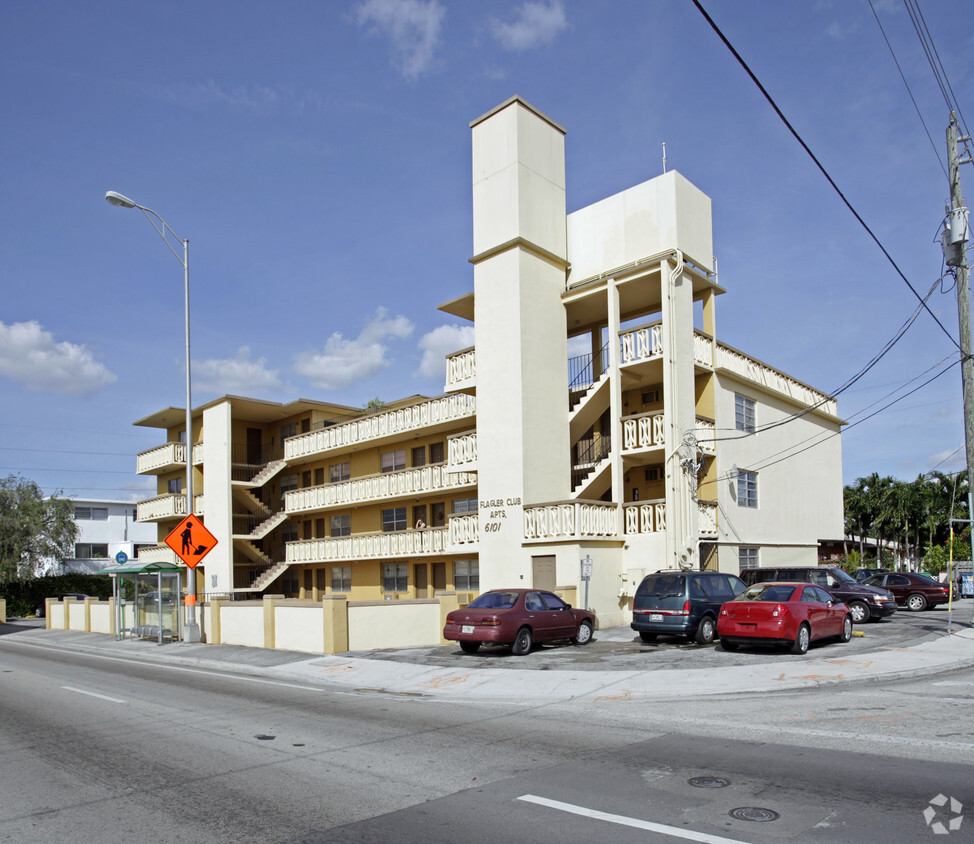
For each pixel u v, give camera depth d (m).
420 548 31.83
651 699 12.23
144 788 7.69
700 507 24.28
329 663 17.45
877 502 53.50
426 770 8.05
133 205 22.94
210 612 23.72
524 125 26.06
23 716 12.12
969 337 20.05
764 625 16.05
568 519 22.91
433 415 31.08
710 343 25.97
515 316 25.12
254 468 41.25
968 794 6.70
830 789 6.93
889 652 16.09
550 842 5.84
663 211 25.11
